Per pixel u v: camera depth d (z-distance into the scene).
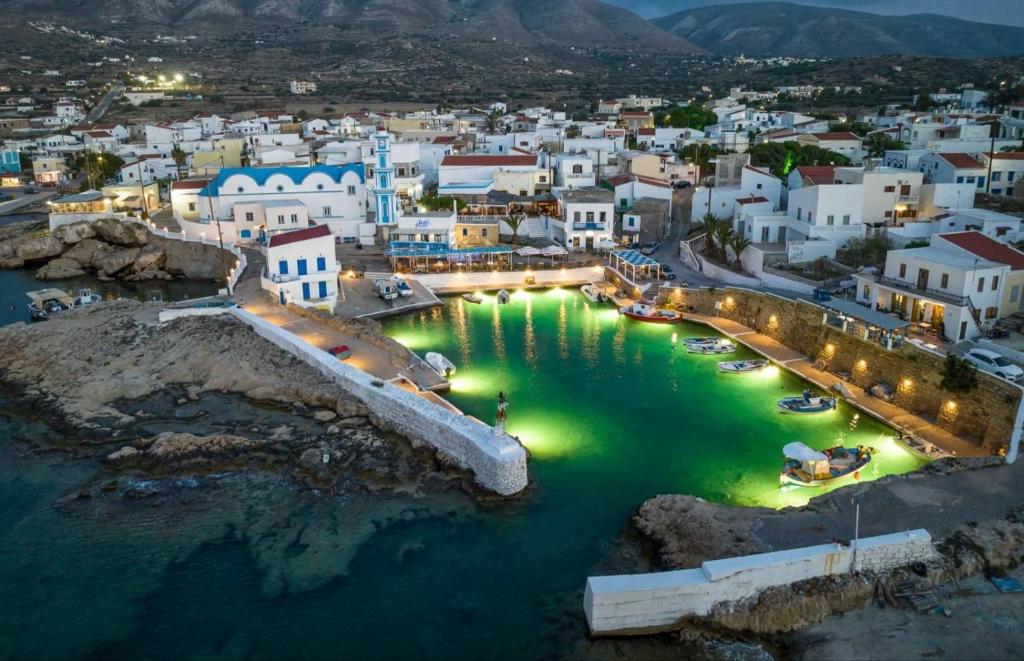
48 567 42.47
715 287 84.62
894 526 41.28
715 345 74.06
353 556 43.00
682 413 60.41
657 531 43.19
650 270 93.31
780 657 34.84
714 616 36.41
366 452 53.12
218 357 68.44
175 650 36.44
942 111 168.12
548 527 45.34
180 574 41.72
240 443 54.22
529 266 100.06
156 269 108.19
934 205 90.31
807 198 88.62
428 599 39.50
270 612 38.81
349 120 194.88
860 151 137.25
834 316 66.88
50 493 49.78
